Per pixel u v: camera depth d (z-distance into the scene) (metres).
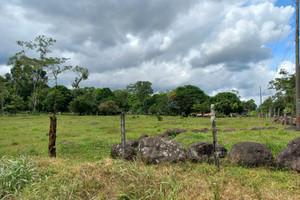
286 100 32.34
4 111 47.44
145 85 78.31
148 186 3.66
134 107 72.31
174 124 23.89
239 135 10.98
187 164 5.73
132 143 8.95
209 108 52.66
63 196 3.45
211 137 10.41
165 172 4.59
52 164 5.19
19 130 17.91
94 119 34.00
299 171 5.14
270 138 8.87
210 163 5.95
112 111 54.44
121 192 3.50
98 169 4.51
